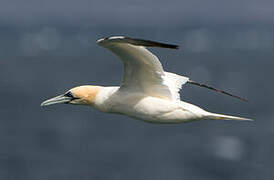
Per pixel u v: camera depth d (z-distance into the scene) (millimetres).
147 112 14508
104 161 38875
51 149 41969
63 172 36469
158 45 11867
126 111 14797
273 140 44781
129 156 39906
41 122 52094
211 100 65750
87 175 35906
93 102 15469
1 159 39375
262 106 61719
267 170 37281
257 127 49719
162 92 14477
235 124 50969
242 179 35625
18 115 55656
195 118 14383
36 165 38031
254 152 41312
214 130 48375
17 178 35469
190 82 15609
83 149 41750
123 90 14648
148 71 14102
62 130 48625
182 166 37750
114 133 47406
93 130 48438
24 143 43719
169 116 14445
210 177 35906
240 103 63688
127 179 35062
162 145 43219
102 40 12562
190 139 44906
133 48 13430
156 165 38094
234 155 40562
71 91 15719
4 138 45531
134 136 46062
